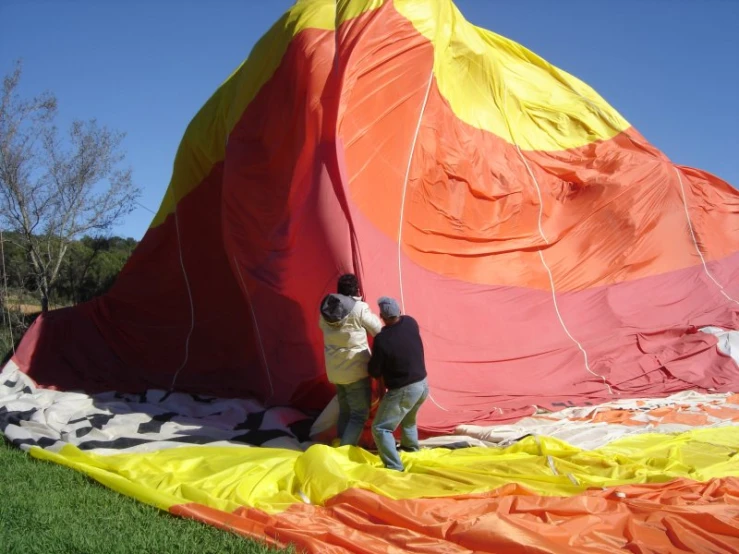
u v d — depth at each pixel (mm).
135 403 8711
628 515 4633
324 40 8945
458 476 5566
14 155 19750
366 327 6340
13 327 18062
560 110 12703
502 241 10516
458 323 9039
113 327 10844
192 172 11312
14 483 5457
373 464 6027
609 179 11938
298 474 5609
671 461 5996
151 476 5621
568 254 11109
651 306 10961
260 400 8664
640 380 9461
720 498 5027
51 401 8992
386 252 8438
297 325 7961
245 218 9094
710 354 10047
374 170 8711
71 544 4141
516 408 8219
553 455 6320
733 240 12570
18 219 19938
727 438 7074
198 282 10844
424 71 9586
